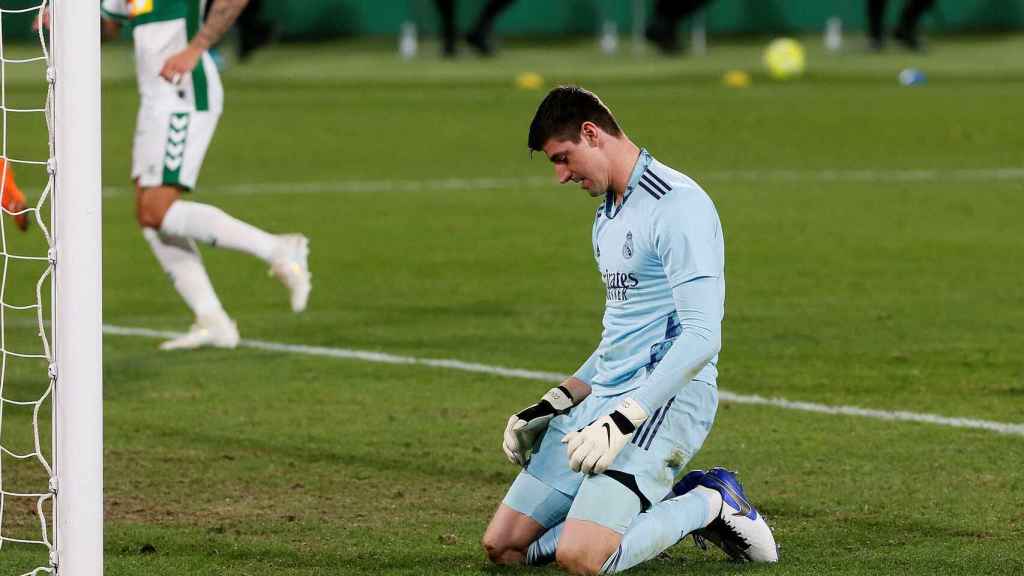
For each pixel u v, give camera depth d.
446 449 20.23
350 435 21.00
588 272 34.56
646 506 14.34
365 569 15.05
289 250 25.47
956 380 24.05
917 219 41.53
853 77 83.75
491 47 92.12
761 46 97.69
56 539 12.63
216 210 25.78
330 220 42.28
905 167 52.34
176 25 25.67
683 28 101.81
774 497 17.81
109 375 24.94
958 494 17.83
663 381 13.73
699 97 74.31
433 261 36.12
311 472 19.12
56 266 12.49
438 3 91.06
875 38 94.88
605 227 14.64
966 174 50.44
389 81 81.94
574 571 14.12
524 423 14.88
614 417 13.75
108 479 18.75
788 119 65.94
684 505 14.54
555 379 24.56
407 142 59.69
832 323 28.61
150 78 25.80
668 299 14.43
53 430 12.65
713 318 13.81
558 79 82.44
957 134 60.81
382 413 22.30
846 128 63.00
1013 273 33.69
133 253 37.47
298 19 98.62
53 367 12.62
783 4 102.00
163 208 26.00
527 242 38.69
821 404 22.61
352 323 29.30
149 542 16.05
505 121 65.94
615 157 14.29
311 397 23.33
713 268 13.89
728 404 22.66
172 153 25.80
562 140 14.26
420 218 42.59
